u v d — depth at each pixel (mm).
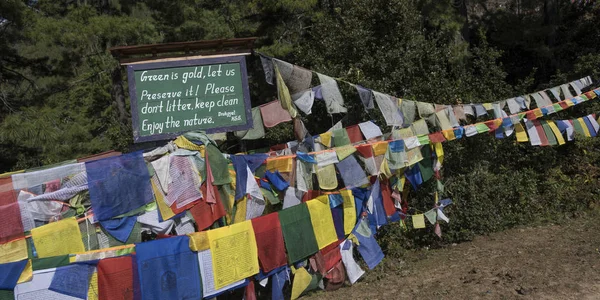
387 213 6883
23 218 4242
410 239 8414
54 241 4305
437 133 7566
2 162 11297
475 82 10352
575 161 11172
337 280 6355
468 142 9250
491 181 9430
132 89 5164
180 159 4957
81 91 12648
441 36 11531
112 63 11203
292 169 5887
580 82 10500
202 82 5430
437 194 7914
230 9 11734
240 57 5613
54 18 11570
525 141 9727
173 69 5328
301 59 10359
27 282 4059
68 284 4203
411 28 10039
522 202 9734
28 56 13602
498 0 20703
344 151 6262
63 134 10469
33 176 4328
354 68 9086
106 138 10516
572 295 6137
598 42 17094
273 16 12328
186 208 4949
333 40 9820
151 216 4797
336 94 6699
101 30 10070
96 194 4512
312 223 5879
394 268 7445
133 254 4539
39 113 10781
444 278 6934
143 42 10531
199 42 5371
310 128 9531
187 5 11078
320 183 6117
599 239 8305
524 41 15812
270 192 5766
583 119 10172
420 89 9156
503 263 7383
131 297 4477
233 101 5539
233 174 5348
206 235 4938
